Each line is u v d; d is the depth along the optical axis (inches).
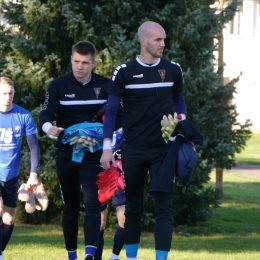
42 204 1023.6
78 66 884.0
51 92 906.1
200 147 1860.2
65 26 1829.5
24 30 1923.0
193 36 1787.6
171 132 791.7
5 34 1966.0
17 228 1817.2
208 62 1902.1
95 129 887.7
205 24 1839.3
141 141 799.7
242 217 2217.0
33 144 987.3
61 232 1768.0
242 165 3993.6
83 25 1785.2
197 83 1813.5
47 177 1788.9
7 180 970.1
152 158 798.5
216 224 2060.8
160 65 804.6
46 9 1792.6
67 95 902.4
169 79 804.0
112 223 1854.1
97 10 1815.9
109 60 1777.8
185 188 1824.6
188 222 1980.8
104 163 803.4
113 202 1006.4
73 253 949.8
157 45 787.4
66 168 910.4
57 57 1851.6
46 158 1787.6
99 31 1867.6
